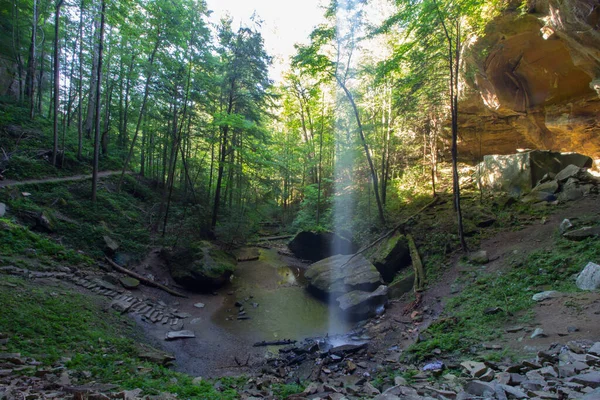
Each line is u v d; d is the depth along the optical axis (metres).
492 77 14.18
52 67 22.78
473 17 11.88
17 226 10.88
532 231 10.69
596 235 8.52
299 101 24.70
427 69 12.88
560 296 6.88
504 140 18.42
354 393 4.85
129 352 7.11
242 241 20.42
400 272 12.73
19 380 4.16
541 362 4.45
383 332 9.00
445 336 6.87
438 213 14.80
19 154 16.20
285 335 10.01
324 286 13.42
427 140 20.19
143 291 11.99
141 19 16.39
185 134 17.88
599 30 8.55
